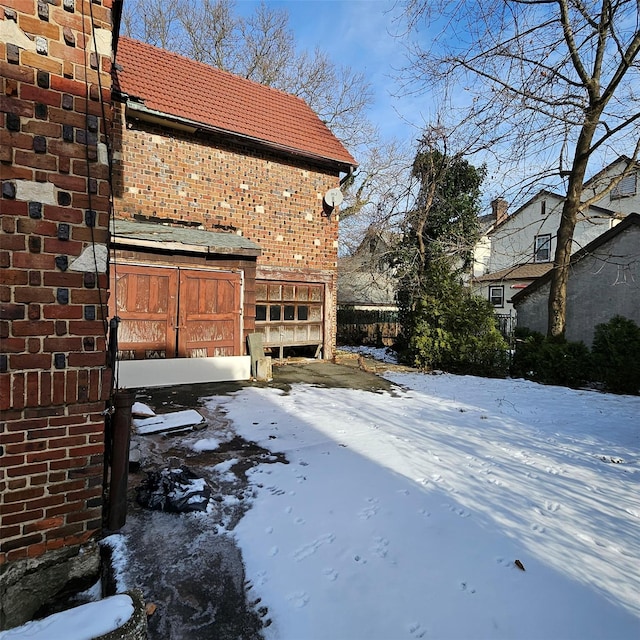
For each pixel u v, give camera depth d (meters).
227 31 21.48
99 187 2.40
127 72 9.30
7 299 2.17
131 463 3.88
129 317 7.34
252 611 2.27
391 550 2.82
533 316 13.50
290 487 3.69
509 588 2.47
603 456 4.71
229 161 9.70
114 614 1.81
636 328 8.73
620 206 19.22
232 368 8.23
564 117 9.16
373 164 20.67
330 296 11.54
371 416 6.07
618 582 2.54
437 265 12.13
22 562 2.29
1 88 2.11
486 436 5.35
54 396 2.32
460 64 9.35
